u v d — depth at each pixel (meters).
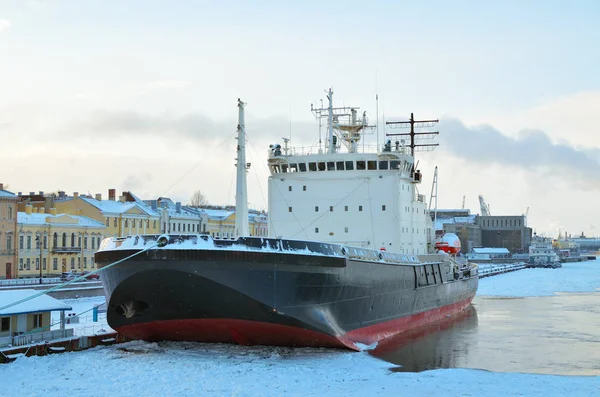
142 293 30.09
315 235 41.94
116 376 27.56
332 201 42.00
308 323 30.70
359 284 33.47
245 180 33.22
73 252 85.12
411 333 41.72
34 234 80.50
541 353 34.91
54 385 26.19
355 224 41.59
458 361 32.62
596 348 36.56
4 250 76.00
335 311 32.03
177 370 28.45
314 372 28.77
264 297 29.22
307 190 42.38
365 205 41.56
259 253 28.64
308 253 29.92
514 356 34.03
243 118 33.44
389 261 37.69
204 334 32.34
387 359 32.66
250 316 30.06
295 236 42.28
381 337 38.00
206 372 28.20
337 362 30.77
